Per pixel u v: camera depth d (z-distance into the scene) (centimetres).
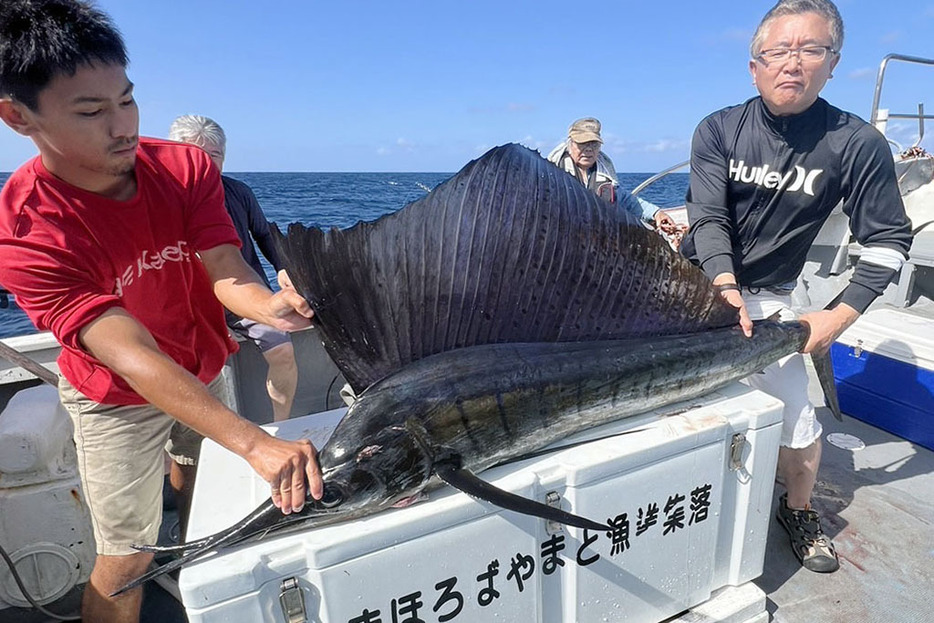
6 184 125
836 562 188
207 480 134
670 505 148
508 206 149
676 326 174
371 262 136
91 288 127
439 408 132
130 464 152
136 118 120
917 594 179
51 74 106
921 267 381
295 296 133
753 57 183
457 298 146
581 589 141
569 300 159
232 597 105
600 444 143
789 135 185
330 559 111
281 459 110
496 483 128
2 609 174
